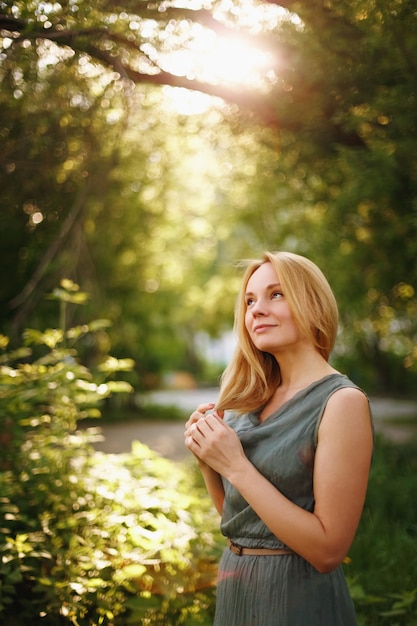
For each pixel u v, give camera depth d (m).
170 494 3.82
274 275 1.92
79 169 5.77
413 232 5.75
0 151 5.11
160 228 11.51
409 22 4.02
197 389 27.83
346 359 9.55
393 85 4.57
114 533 3.40
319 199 6.81
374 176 5.09
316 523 1.68
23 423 3.89
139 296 12.98
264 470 1.80
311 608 1.75
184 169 9.77
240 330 2.01
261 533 1.81
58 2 3.76
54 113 4.83
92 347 11.47
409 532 4.67
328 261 7.43
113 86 4.72
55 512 3.55
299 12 4.27
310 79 4.63
